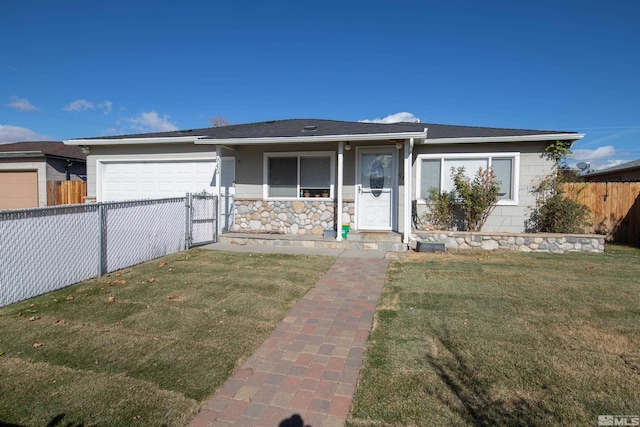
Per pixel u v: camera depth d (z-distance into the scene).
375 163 9.67
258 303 4.65
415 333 3.70
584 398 2.54
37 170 14.41
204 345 3.46
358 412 2.42
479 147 9.65
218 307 4.50
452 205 9.70
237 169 10.48
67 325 3.92
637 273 6.17
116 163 11.67
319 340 3.57
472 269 6.51
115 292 5.11
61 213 5.30
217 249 8.34
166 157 11.20
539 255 7.90
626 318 4.05
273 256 7.60
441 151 9.85
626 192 9.86
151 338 3.60
